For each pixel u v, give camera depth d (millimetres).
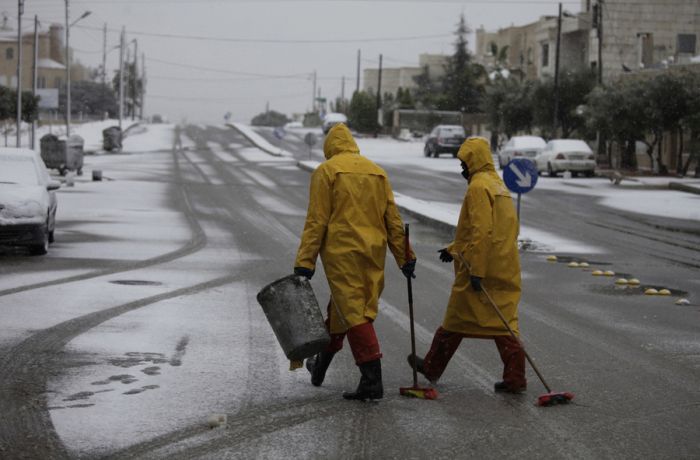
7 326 9305
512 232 7121
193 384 7230
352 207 6715
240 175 41219
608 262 16516
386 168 47812
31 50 136250
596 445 5852
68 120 59062
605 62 58625
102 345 8539
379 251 6750
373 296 6754
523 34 86375
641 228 22969
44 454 5504
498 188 7117
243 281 12945
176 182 35938
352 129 96625
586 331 9883
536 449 5750
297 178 39656
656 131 42812
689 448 5828
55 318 9789
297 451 5641
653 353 8773
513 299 7121
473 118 84375
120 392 6941
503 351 7098
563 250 18266
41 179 16047
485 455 5617
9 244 14664
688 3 58531
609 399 7004
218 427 6109
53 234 17391
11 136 68375
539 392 7188
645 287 13492
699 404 6902
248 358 8195
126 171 42375
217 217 23219
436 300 11773
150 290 11883
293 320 6625
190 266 14375
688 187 34906
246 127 96688
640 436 6062
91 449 5613
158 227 20328
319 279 13211
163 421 6223
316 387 7223
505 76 77312
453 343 7219
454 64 101375
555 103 53000
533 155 46125
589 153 42281
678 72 41594
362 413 6496
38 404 6570
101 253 15672
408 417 6414
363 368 6754
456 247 7195
